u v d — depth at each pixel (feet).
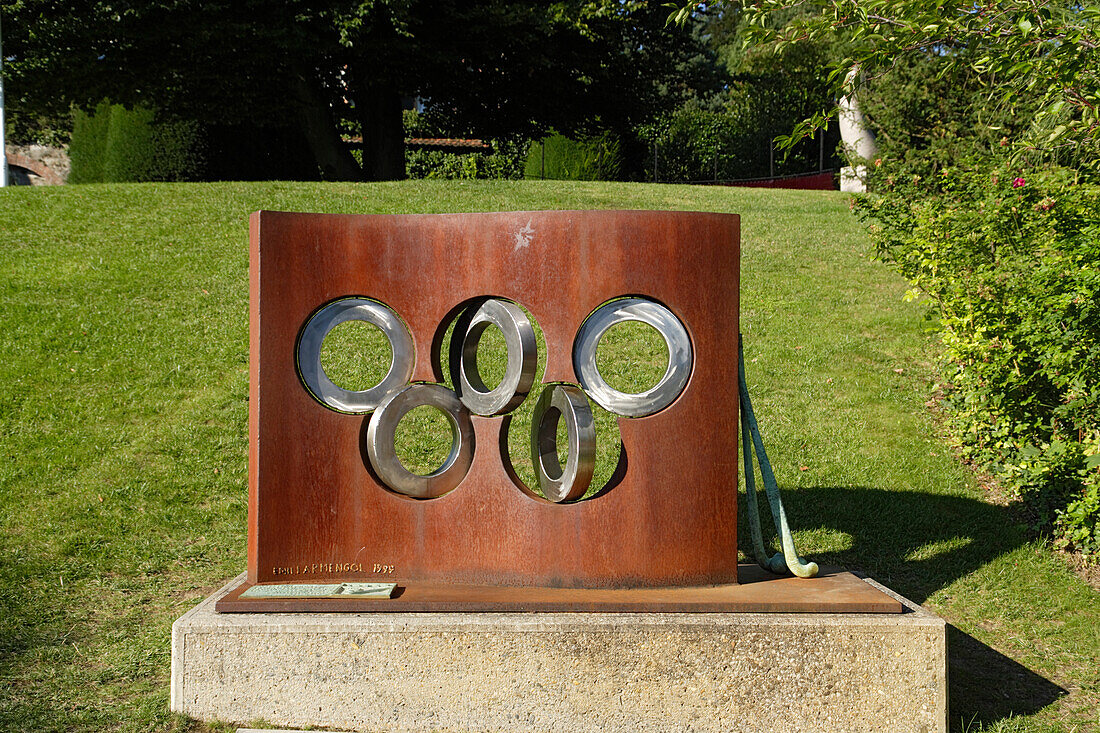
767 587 12.98
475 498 13.12
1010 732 12.48
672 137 130.11
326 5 60.49
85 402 24.31
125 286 31.99
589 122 82.07
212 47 59.31
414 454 22.24
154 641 14.44
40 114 83.76
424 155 118.73
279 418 13.05
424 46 64.03
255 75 62.95
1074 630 15.64
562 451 23.66
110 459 21.66
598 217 12.93
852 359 28.91
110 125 70.59
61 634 14.71
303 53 59.47
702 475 12.99
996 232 23.15
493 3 63.77
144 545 18.26
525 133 81.46
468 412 13.47
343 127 103.86
